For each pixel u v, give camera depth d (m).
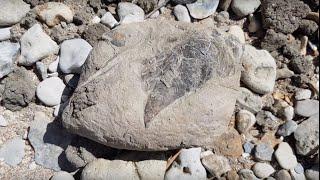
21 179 0.46
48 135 0.48
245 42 0.56
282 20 0.55
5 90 0.49
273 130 0.52
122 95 0.45
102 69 0.47
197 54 0.47
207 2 0.55
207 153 0.49
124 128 0.44
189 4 0.55
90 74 0.47
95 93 0.45
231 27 0.55
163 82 0.46
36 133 0.48
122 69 0.46
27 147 0.48
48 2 0.52
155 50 0.47
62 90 0.49
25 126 0.49
